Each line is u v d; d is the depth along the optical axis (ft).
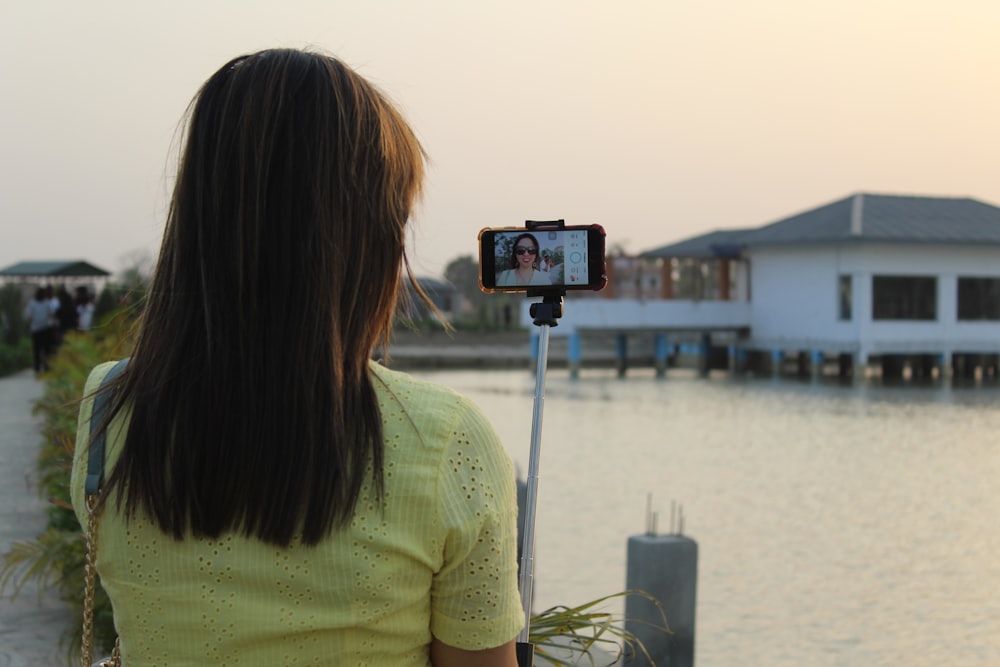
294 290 3.95
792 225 131.85
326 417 3.89
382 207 4.18
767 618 26.40
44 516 25.45
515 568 4.21
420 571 3.99
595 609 25.62
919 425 74.69
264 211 3.97
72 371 34.76
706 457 58.18
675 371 136.67
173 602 3.94
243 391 3.90
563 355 159.12
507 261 6.05
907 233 121.29
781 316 130.00
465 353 152.76
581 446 62.95
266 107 4.01
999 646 24.17
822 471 52.85
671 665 17.17
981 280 127.65
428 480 3.94
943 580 30.42
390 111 4.35
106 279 112.88
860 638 24.68
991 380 123.13
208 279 4.00
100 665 4.73
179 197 4.14
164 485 3.92
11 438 39.96
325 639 3.94
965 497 45.37
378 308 4.24
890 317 124.16
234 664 3.95
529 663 5.64
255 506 3.84
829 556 33.47
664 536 17.70
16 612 17.69
